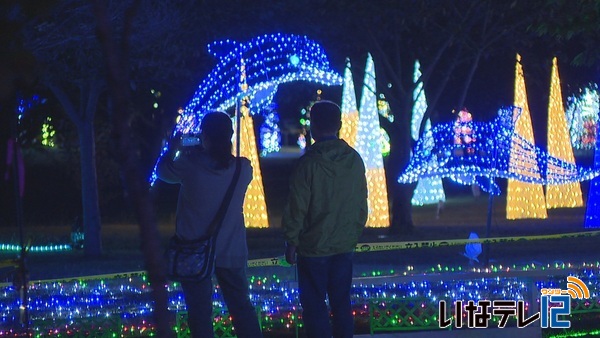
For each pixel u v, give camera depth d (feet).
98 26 12.69
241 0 60.90
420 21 68.08
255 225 78.18
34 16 14.37
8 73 14.19
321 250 25.44
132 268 53.93
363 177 26.03
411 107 73.41
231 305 25.46
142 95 72.49
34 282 39.73
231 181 24.76
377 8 65.92
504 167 65.21
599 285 36.60
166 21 54.29
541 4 67.51
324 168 25.25
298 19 63.26
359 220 25.99
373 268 48.62
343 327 25.98
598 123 75.92
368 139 77.87
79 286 40.91
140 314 34.65
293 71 65.72
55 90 61.67
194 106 57.88
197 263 24.22
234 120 76.07
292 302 35.55
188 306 24.76
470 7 68.95
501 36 71.05
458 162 66.28
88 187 62.18
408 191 73.15
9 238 74.33
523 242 62.75
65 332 32.14
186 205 24.67
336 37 70.23
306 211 25.30
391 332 31.19
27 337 20.90
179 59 59.57
